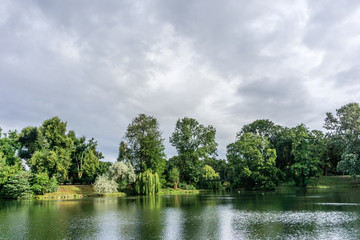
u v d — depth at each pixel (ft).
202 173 309.01
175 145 280.72
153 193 209.87
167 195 208.95
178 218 81.00
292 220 72.02
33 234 60.18
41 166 194.49
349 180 249.34
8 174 185.47
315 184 245.24
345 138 201.26
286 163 292.81
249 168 266.16
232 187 303.48
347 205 102.12
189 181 291.38
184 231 60.95
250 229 61.57
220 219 77.41
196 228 64.28
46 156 197.16
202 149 270.05
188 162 269.64
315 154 250.98
